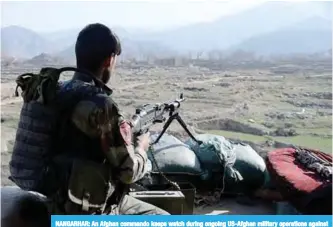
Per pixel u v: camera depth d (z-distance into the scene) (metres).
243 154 4.43
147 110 3.03
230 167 4.25
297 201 3.42
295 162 3.94
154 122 3.18
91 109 2.25
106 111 2.27
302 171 3.74
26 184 2.29
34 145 2.28
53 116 2.28
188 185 4.04
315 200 3.27
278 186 3.68
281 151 4.15
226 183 4.29
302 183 3.47
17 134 2.35
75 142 2.29
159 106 3.27
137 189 3.56
